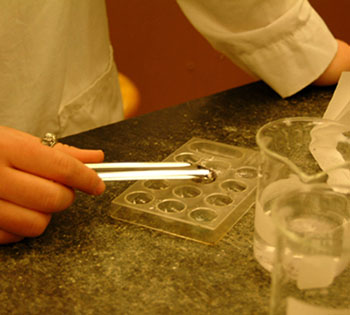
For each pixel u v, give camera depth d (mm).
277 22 863
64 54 920
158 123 821
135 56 1951
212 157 693
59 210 552
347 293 393
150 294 478
